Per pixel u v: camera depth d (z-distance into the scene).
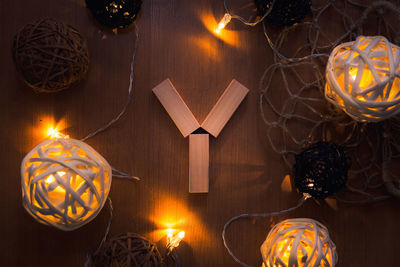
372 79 0.50
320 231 0.52
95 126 0.57
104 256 0.52
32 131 0.56
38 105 0.56
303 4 0.53
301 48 0.58
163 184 0.57
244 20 0.57
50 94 0.56
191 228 0.57
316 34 0.58
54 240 0.56
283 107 0.57
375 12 0.58
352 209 0.58
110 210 0.57
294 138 0.58
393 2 0.58
